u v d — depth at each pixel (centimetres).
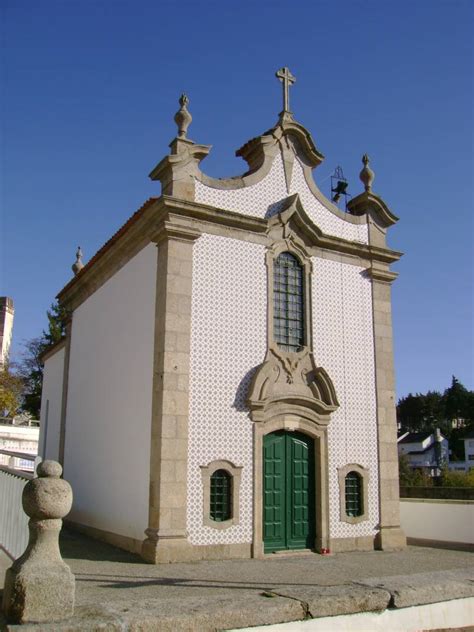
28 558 495
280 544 1206
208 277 1221
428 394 8850
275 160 1391
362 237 1493
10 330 6094
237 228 1281
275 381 1263
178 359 1145
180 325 1162
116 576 898
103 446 1408
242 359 1227
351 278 1443
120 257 1439
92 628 451
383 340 1452
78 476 1569
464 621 596
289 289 1344
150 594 761
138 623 459
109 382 1423
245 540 1145
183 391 1135
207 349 1188
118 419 1331
